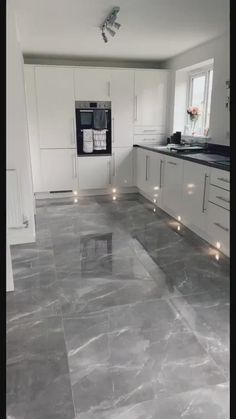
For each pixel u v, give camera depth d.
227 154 3.72
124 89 5.23
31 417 1.45
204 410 1.47
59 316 2.19
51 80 4.93
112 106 5.25
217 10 2.88
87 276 2.76
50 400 1.53
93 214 4.61
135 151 5.55
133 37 3.83
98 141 5.32
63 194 5.54
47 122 5.07
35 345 1.91
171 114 5.38
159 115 5.47
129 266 2.95
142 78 5.25
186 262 3.02
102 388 1.60
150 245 3.46
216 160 3.19
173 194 4.08
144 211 4.74
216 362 1.76
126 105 5.30
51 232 3.89
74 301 2.37
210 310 2.24
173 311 2.24
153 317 2.17
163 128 5.54
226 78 3.69
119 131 5.39
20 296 2.45
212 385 1.61
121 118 5.34
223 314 2.20
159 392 1.57
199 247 3.39
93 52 4.71
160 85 5.33
